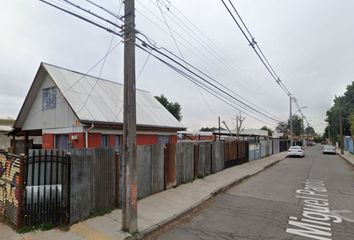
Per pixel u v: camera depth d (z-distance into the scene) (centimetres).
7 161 780
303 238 731
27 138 1912
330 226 832
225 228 811
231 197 1238
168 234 762
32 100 1719
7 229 705
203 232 777
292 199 1200
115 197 920
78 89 1586
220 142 2005
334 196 1266
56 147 1583
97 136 1477
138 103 2005
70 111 1484
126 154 741
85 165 805
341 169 2420
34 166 725
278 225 839
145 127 1780
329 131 9419
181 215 940
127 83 747
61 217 745
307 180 1759
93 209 831
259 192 1353
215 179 1602
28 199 715
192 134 3675
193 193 1224
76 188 772
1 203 803
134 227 738
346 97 7112
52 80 1559
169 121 2039
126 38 753
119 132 1603
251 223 859
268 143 4144
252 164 2595
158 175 1193
